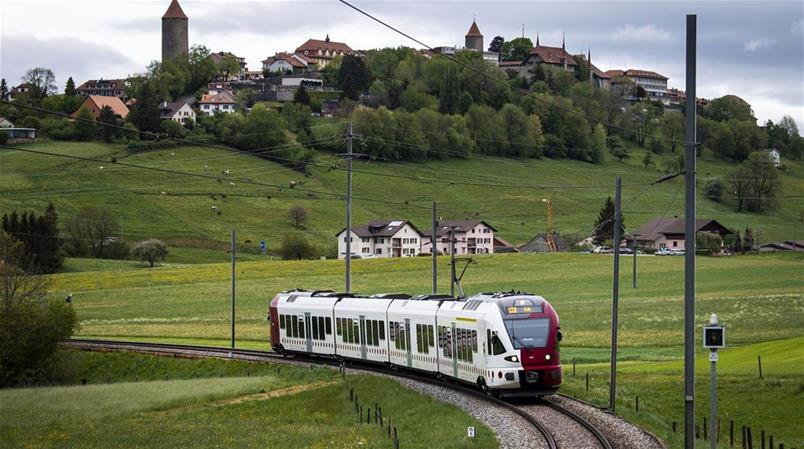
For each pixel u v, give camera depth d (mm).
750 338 96438
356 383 65125
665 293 144875
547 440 40719
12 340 87312
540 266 191500
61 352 92938
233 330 96000
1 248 94688
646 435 42469
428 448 43500
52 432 55281
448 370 59031
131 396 68250
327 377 69875
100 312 142250
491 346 53031
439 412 51781
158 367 90875
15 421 59750
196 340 110125
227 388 69188
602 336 103438
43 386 85125
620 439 41562
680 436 45156
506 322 52844
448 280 169750
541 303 53875
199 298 154750
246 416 59688
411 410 54406
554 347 52594
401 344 65625
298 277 176625
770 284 153000
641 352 90188
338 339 74438
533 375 52000
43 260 197750
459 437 43875
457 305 58688
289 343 82125
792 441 50312
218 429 54562
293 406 62219
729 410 57406
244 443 49406
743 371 66875
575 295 145375
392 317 67000
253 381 71750
